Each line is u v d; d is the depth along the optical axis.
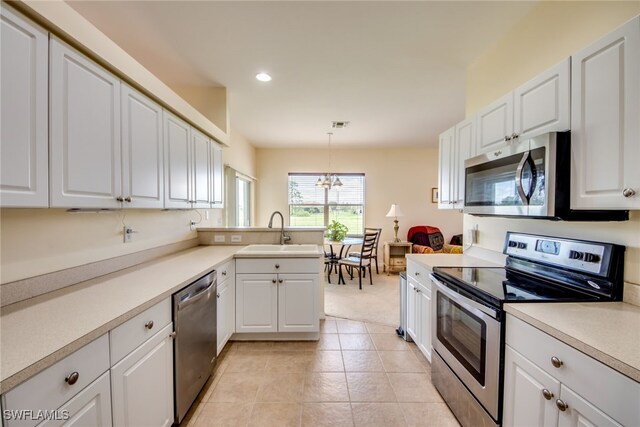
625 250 1.20
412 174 5.96
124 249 1.89
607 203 1.04
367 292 4.14
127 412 1.11
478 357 1.36
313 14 1.78
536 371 1.04
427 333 2.06
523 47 1.80
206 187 2.61
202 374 1.78
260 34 1.99
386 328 2.87
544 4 1.63
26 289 1.25
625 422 0.75
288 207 5.93
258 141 5.32
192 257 2.32
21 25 0.94
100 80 1.30
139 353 1.19
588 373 0.84
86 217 1.58
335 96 3.12
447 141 2.36
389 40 2.06
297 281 2.47
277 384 1.93
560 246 1.43
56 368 0.82
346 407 1.71
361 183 5.98
